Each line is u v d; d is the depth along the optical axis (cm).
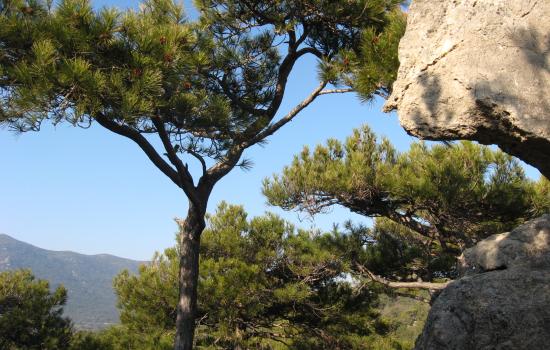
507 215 860
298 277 1133
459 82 326
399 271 1082
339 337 1149
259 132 694
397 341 1173
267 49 757
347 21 655
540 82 307
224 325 1077
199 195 683
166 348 1101
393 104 362
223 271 1130
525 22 319
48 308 1179
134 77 507
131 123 536
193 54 606
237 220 1208
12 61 511
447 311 317
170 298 1179
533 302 296
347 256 1031
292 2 663
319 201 952
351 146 911
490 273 325
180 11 635
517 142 318
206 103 600
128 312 1253
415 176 839
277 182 978
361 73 542
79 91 484
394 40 523
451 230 916
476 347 298
